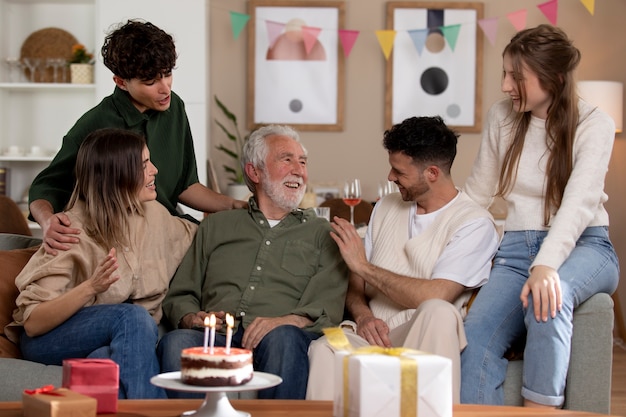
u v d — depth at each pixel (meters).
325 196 5.72
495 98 5.76
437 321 2.25
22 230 3.69
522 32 2.54
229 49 5.76
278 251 2.62
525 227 2.57
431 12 5.74
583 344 2.35
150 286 2.53
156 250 2.57
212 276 2.63
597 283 2.38
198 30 5.27
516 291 2.48
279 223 2.67
